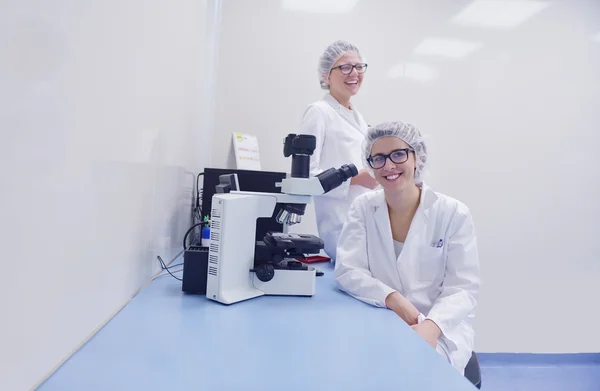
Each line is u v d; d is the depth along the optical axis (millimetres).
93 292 676
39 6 440
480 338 2703
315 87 2607
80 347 638
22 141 425
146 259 1044
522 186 2764
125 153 790
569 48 2811
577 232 2801
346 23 2625
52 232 507
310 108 1861
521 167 2764
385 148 1302
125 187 806
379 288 1152
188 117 1558
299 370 612
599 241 2820
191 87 1576
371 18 2646
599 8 2820
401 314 1127
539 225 2770
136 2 797
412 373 619
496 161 2744
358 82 1931
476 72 2730
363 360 665
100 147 652
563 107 2807
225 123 2553
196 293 1032
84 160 591
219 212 971
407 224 1388
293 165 1075
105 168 681
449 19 2713
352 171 1081
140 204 938
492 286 2723
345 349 713
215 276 967
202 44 1832
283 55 2586
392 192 1314
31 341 473
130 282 912
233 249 983
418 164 1379
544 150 2787
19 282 437
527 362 2715
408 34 2680
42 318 497
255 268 1045
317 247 1097
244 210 1013
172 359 626
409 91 2682
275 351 686
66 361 585
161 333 736
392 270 1352
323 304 1033
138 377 558
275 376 587
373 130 1344
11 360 428
